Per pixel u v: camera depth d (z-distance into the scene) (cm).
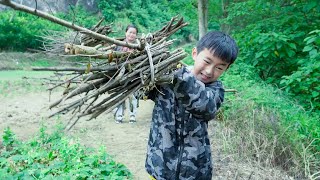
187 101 191
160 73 202
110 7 2655
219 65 201
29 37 2089
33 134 579
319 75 642
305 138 496
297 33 749
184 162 211
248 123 498
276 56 754
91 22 2227
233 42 202
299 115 561
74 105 202
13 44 2070
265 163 450
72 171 355
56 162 394
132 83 208
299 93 693
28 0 1402
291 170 443
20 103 839
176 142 212
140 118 694
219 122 566
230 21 1041
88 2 2583
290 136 475
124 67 201
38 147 458
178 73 188
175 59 203
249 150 469
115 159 468
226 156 457
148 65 203
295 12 823
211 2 1216
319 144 502
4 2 134
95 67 201
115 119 651
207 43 199
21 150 448
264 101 569
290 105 630
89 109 205
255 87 655
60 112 202
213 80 208
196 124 210
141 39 212
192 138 212
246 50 815
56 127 563
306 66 652
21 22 2119
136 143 538
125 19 2616
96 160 400
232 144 481
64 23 161
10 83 1108
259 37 732
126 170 406
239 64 776
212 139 525
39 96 933
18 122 658
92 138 554
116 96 215
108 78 209
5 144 472
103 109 205
